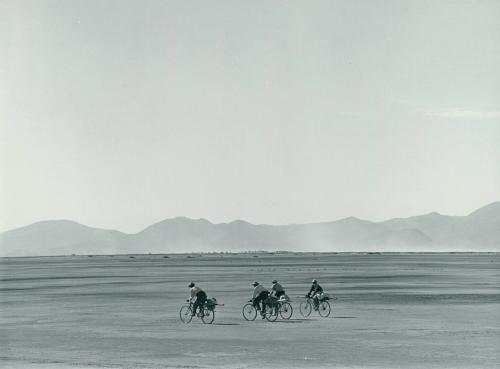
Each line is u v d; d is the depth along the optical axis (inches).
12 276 4569.4
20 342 1197.1
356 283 3026.6
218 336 1253.1
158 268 5969.5
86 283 3339.1
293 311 1720.0
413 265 6314.0
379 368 933.2
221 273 4411.9
